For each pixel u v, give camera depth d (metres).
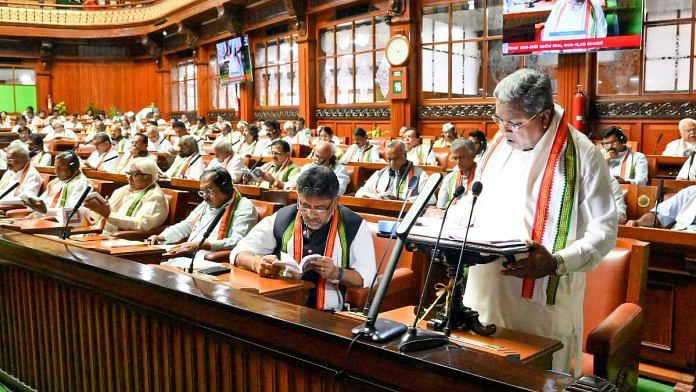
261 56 13.80
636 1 7.09
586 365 2.26
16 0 19.77
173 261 3.08
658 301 3.29
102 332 2.22
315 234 2.73
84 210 4.60
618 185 4.18
